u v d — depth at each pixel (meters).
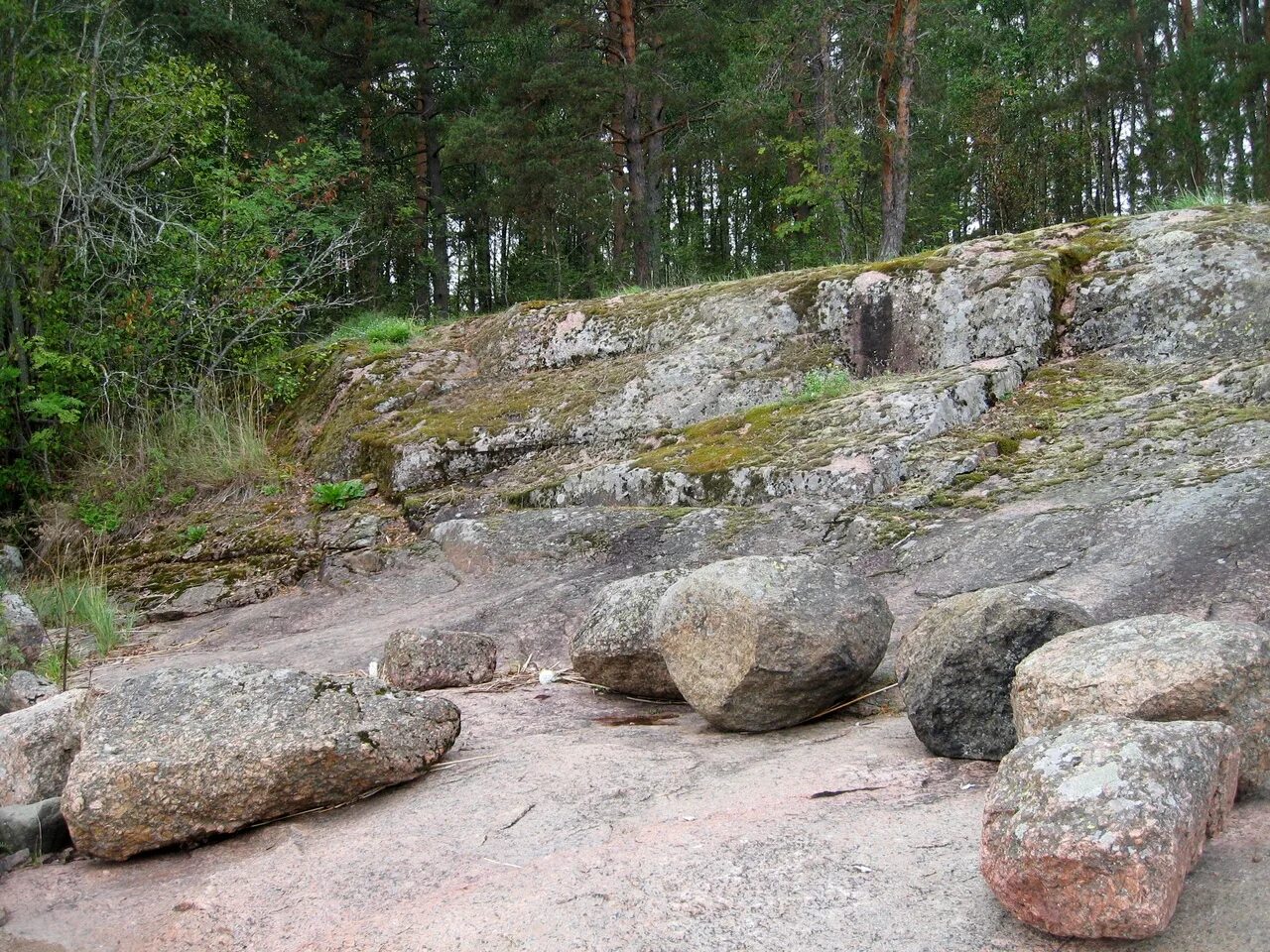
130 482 10.42
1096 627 3.22
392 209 21.28
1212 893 2.28
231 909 2.99
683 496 7.32
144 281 12.20
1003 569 5.31
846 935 2.35
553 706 4.84
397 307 21.27
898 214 15.52
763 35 18.66
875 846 2.73
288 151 17.66
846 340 8.69
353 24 21.86
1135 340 7.52
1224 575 4.62
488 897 2.76
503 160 19.97
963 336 8.05
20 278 11.37
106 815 3.51
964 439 6.87
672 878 2.70
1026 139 22.69
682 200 32.53
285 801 3.62
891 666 4.69
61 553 9.83
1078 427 6.69
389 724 3.78
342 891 2.97
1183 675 2.78
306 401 11.45
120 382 11.44
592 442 8.70
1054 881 2.20
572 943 2.47
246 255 12.56
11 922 3.20
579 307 10.55
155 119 12.88
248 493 10.02
